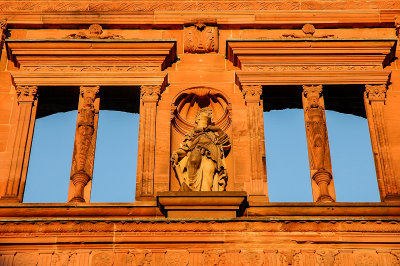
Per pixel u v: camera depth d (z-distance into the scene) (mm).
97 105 43375
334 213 38656
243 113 43094
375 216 38688
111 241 37688
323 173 40750
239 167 41281
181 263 37250
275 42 44594
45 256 37406
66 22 45906
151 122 42438
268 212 38781
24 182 40938
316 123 42281
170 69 44719
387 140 42031
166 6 46500
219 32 46125
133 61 44406
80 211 38781
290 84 43750
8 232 37812
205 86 44094
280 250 37500
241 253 37438
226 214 38750
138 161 41188
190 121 44312
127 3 46688
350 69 44312
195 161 41094
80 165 41094
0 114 43031
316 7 46469
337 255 37438
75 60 44406
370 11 46312
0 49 45250
